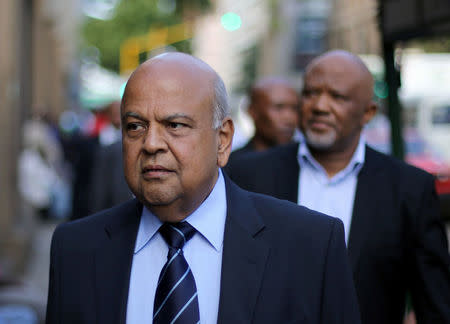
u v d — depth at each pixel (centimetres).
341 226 182
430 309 266
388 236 268
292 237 178
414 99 1351
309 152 295
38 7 1633
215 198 182
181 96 167
